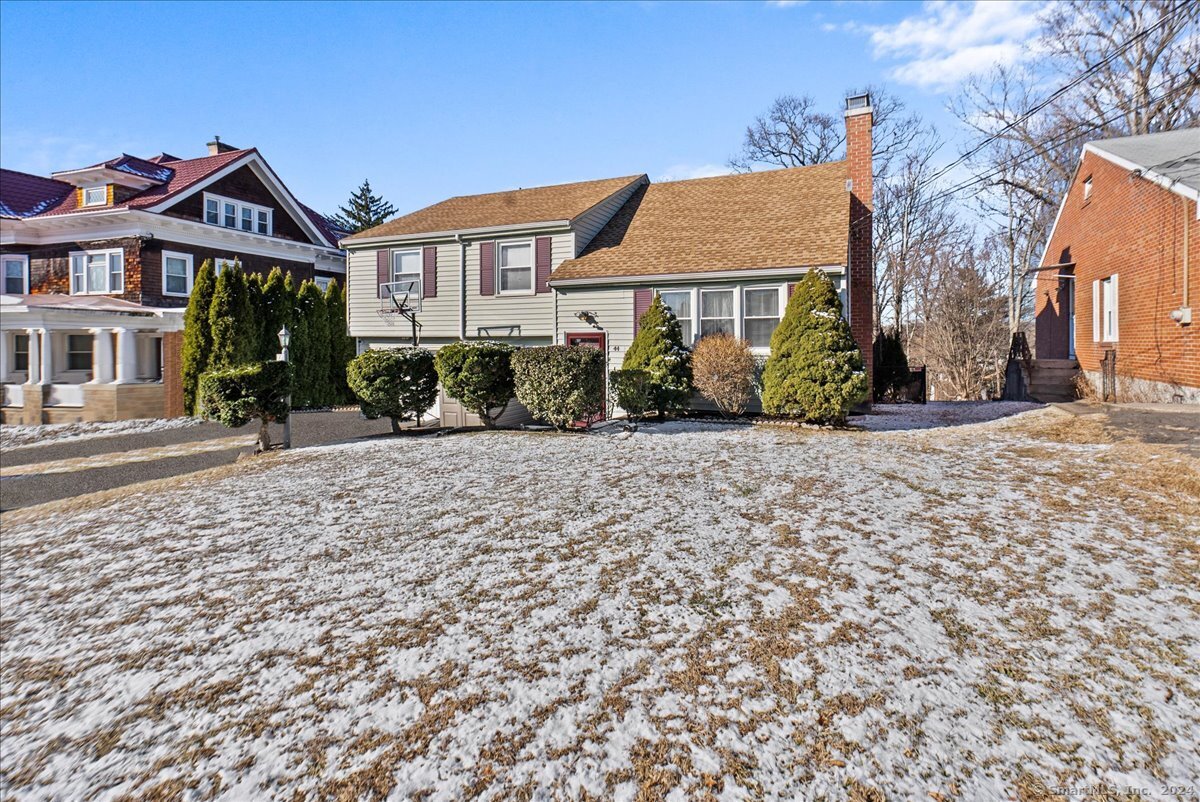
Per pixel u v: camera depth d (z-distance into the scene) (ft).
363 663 11.93
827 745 8.98
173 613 14.57
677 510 19.42
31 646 13.61
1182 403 35.35
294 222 82.48
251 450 36.86
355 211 155.22
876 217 100.22
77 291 66.90
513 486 23.24
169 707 11.07
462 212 58.44
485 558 16.42
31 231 67.31
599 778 8.63
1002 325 93.15
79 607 15.37
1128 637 11.34
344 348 66.03
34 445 42.11
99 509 24.44
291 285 60.64
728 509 19.31
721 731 9.41
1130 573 13.84
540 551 16.65
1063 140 71.51
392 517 20.31
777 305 41.29
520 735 9.62
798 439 31.53
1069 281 55.31
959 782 8.18
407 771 9.04
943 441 29.99
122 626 14.14
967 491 20.49
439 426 41.88
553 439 33.58
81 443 42.01
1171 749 8.62
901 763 8.56
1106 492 19.74
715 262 42.73
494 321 52.13
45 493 28.81
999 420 36.29
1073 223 53.72
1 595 16.53
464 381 36.88
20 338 64.18
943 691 10.03
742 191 53.78
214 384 33.47
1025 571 14.15
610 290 45.83
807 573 14.46
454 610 13.73
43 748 10.24
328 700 10.88
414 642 12.53
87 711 11.16
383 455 31.14
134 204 64.85
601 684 10.74
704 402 43.14
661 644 11.84
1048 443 28.04
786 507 19.26
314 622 13.65
